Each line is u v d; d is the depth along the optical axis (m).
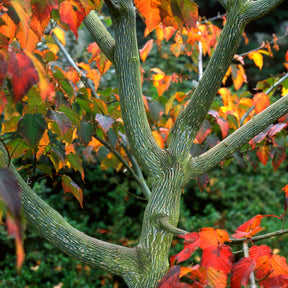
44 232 1.60
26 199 1.58
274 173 6.41
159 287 1.29
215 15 8.21
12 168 1.58
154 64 6.22
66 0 1.44
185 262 4.06
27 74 1.16
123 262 1.64
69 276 4.80
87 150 2.97
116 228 5.49
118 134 2.37
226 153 1.76
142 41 6.51
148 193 2.40
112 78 5.25
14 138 1.78
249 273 1.28
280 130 2.23
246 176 6.31
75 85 2.34
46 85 1.19
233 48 1.64
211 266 1.30
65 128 1.67
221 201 6.03
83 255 1.61
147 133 1.74
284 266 1.34
